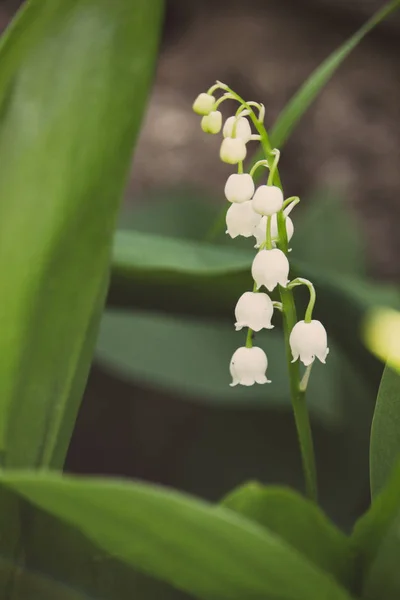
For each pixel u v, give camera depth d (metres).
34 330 0.38
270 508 0.34
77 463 0.80
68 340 0.38
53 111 0.38
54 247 0.38
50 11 0.37
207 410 0.71
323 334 0.37
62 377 0.38
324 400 0.61
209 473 0.68
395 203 0.93
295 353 0.38
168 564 0.34
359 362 0.48
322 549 0.35
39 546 0.37
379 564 0.35
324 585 0.33
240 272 0.42
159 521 0.33
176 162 0.93
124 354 0.60
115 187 0.38
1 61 0.37
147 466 0.79
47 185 0.38
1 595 0.36
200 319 0.46
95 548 0.37
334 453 0.64
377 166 0.94
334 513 0.63
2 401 0.38
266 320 0.38
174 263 0.43
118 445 0.80
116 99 0.38
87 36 0.38
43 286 0.38
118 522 0.33
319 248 0.75
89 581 0.37
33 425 0.38
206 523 0.32
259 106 0.37
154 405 0.80
